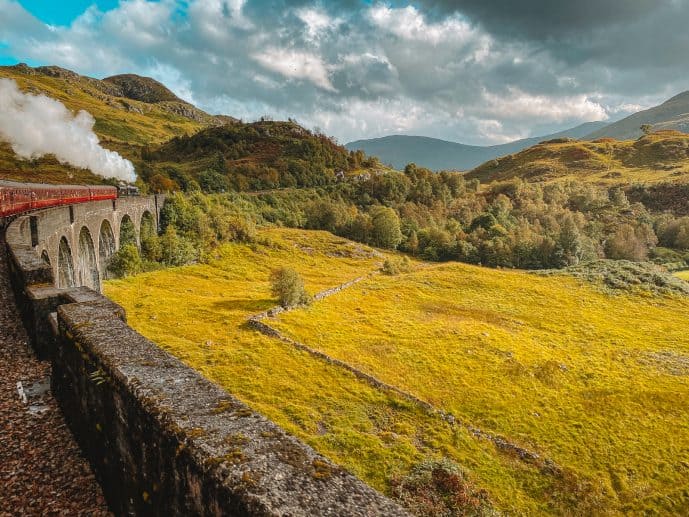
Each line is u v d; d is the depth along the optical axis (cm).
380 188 17700
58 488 762
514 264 11144
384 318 5531
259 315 4828
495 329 5450
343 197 16988
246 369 3456
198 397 540
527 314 6328
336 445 2592
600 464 2906
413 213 15375
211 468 404
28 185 3619
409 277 8056
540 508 2403
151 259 7144
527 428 3241
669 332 5831
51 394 1055
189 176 14150
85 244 4422
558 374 4234
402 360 4184
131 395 557
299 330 4594
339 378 3550
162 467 500
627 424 3450
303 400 3130
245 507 361
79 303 961
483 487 2436
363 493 384
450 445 2805
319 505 361
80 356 764
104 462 718
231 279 7331
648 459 3003
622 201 15650
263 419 494
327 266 9406
